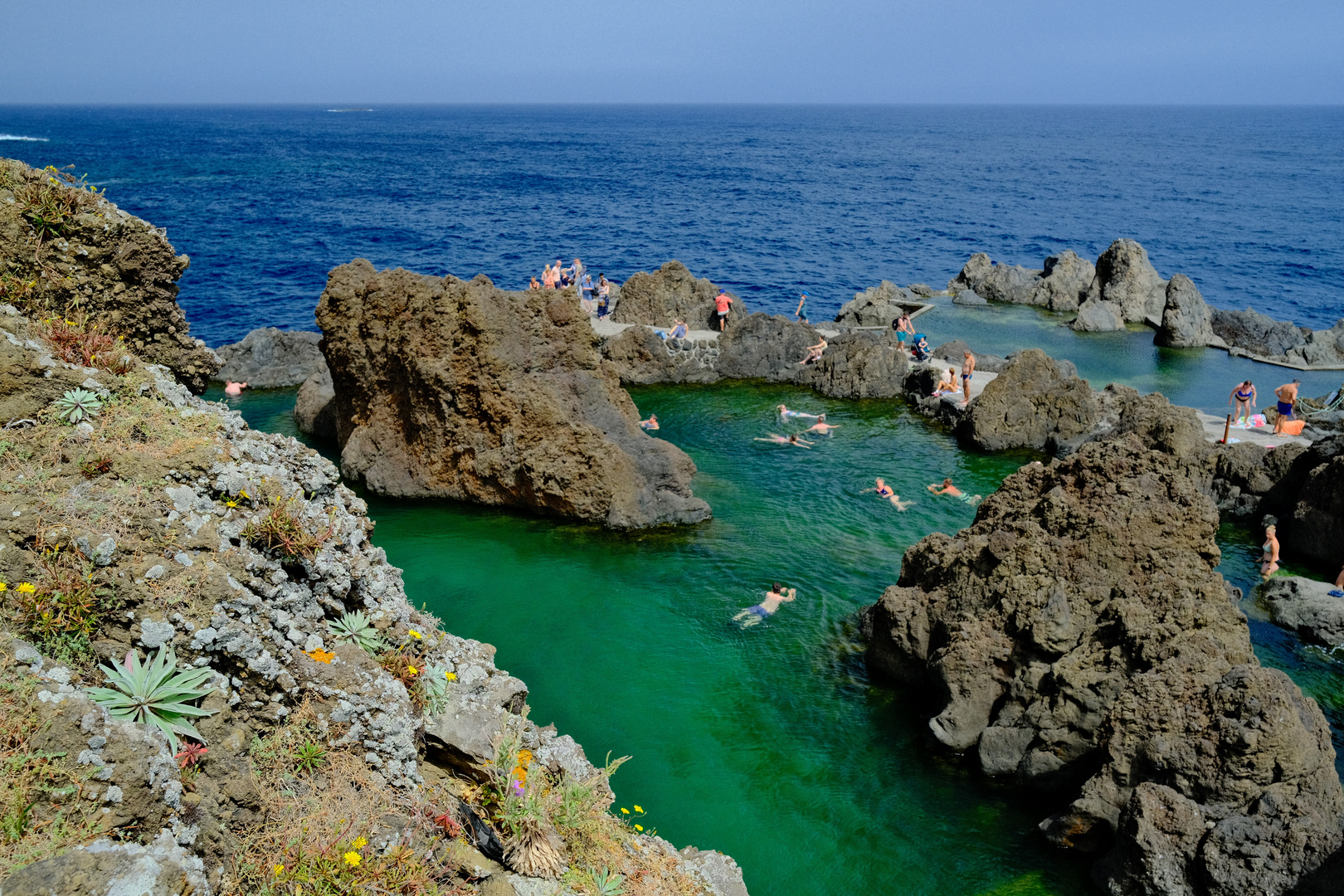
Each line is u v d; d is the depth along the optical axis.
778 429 32.94
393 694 9.33
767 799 14.51
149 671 7.61
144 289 13.67
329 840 7.68
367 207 97.19
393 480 25.30
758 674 17.81
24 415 9.03
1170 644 13.94
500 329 24.50
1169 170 161.38
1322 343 43.72
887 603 17.39
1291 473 25.52
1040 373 31.22
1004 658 15.55
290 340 35.91
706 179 137.25
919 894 12.84
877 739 16.14
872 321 47.66
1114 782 13.34
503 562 21.98
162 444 9.30
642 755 15.34
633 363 38.44
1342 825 11.93
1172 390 39.34
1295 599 20.55
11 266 12.38
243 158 161.75
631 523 23.75
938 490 27.28
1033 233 89.00
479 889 8.56
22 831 5.98
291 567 9.73
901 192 121.56
